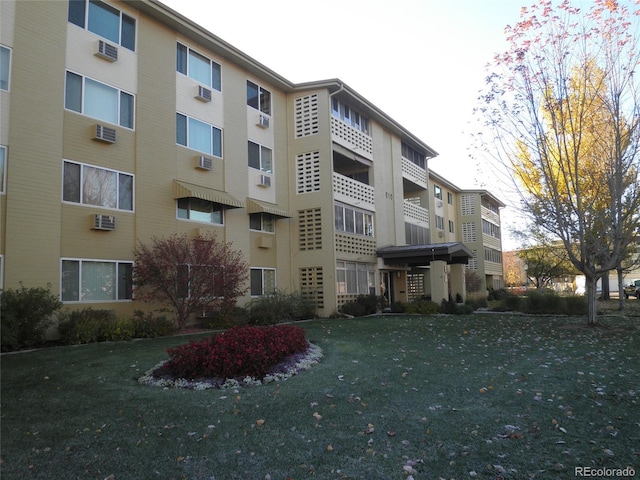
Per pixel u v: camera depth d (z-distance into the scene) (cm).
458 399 602
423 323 1627
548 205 1395
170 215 1482
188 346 764
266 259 1894
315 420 526
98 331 1138
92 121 1275
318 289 1970
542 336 1225
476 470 393
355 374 754
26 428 502
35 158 1130
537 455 420
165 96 1505
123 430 496
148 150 1428
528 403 577
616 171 1267
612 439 453
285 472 395
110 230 1288
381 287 2447
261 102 1962
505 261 6475
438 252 2205
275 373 741
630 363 822
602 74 1248
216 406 582
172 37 1556
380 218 2452
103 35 1338
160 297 1336
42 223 1133
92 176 1265
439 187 3838
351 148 2214
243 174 1800
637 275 5575
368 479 381
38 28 1162
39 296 1014
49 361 855
